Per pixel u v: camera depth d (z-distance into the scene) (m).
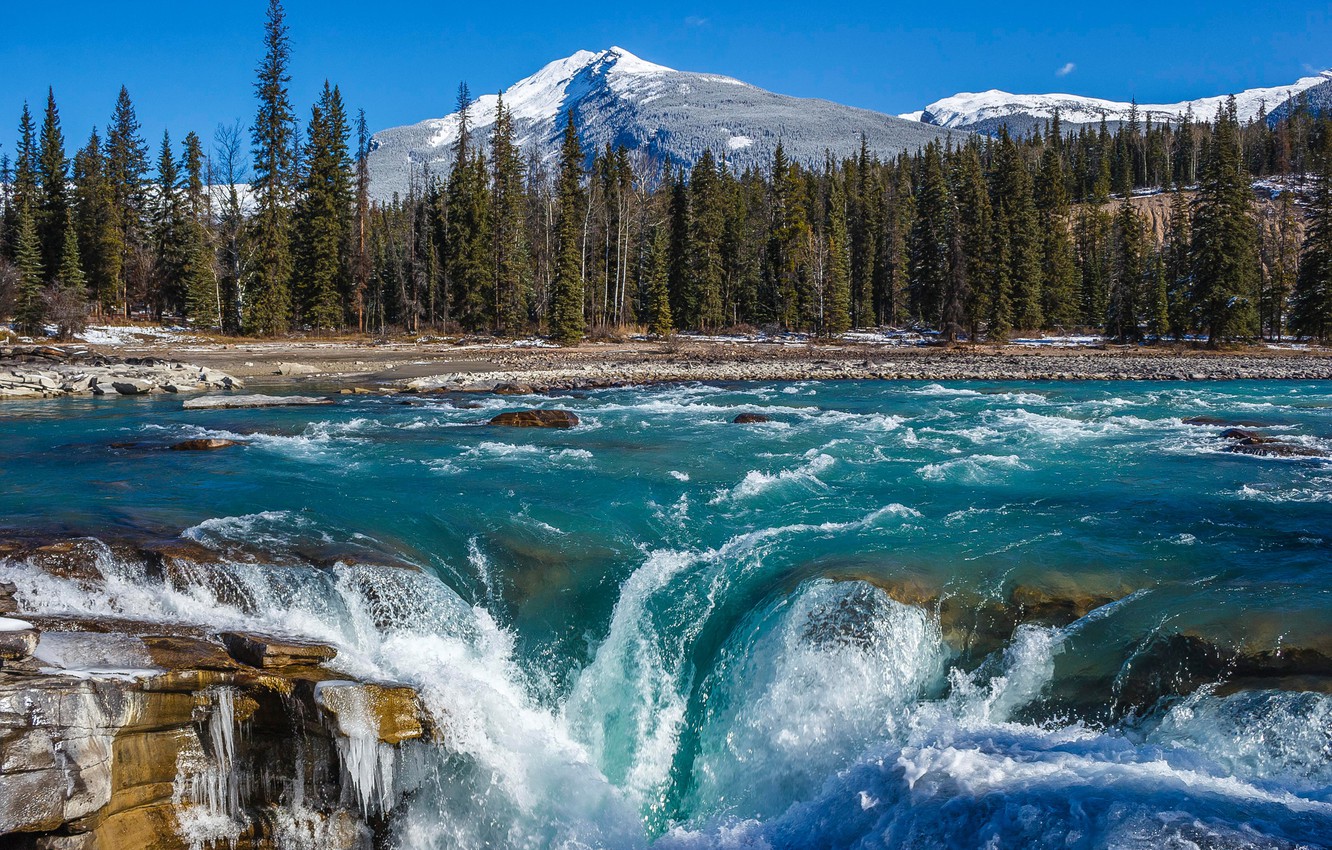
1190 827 5.17
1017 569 9.87
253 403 25.03
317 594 9.11
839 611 8.75
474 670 8.77
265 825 6.91
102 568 9.05
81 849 5.91
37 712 5.80
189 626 8.00
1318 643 7.70
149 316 71.38
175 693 6.59
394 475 14.54
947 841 5.68
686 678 9.24
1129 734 7.39
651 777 8.76
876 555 10.26
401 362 43.62
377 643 8.80
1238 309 54.91
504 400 27.41
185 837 6.55
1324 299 55.72
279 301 60.22
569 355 48.75
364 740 6.91
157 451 16.67
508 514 12.13
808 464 15.66
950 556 10.33
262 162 60.88
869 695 8.20
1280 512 12.20
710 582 10.12
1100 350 55.81
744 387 32.84
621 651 9.22
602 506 12.67
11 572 8.66
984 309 60.00
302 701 7.02
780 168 77.12
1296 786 6.22
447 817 7.40
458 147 71.38
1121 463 15.85
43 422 20.92
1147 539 10.99
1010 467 15.52
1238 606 8.56
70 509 11.54
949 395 29.48
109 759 6.15
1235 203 54.81
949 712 8.05
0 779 5.59
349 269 70.56
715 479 14.46
